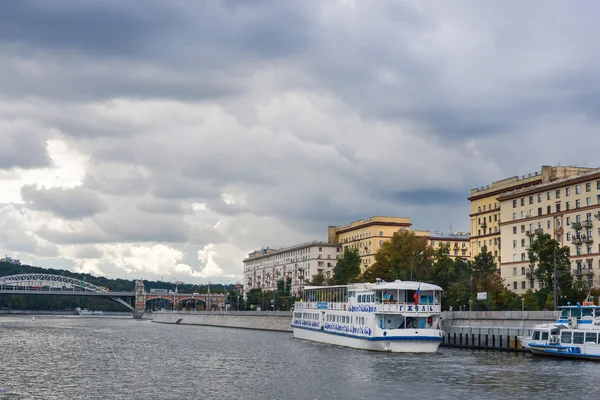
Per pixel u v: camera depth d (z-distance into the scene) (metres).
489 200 185.38
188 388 63.91
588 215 139.25
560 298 113.56
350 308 103.94
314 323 123.25
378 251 165.00
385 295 93.81
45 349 110.94
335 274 184.75
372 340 94.38
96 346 118.75
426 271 146.00
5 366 82.75
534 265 152.00
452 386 62.75
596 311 83.25
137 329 196.50
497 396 57.69
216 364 85.00
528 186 168.50
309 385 64.88
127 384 66.75
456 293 129.75
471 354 91.00
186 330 190.00
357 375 70.62
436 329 93.38
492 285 133.25
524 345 91.31
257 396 59.12
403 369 74.81
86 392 61.59
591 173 137.62
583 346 82.00
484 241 186.00
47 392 61.56
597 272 135.75
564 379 66.50
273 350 105.25
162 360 90.94
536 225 154.38
